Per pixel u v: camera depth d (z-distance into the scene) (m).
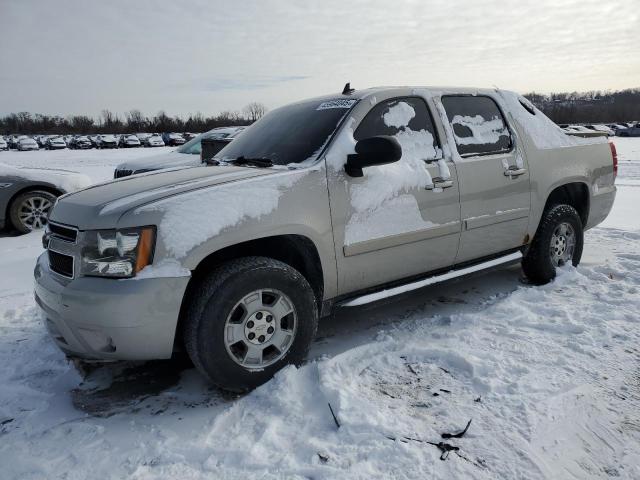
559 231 4.53
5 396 2.93
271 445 2.37
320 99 3.86
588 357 3.10
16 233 7.65
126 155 32.88
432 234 3.54
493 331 3.52
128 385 3.04
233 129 9.79
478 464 2.19
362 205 3.20
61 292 2.63
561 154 4.48
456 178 3.66
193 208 2.68
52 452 2.39
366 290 3.41
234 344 2.81
